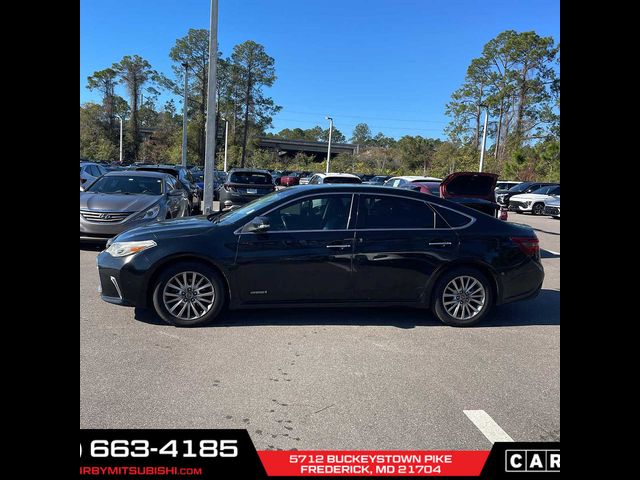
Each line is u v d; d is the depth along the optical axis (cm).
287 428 321
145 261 502
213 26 1294
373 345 477
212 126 1319
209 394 363
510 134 6356
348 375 404
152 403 347
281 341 478
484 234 548
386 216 542
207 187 1327
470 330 537
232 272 508
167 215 973
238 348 456
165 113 7788
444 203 557
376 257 527
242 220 525
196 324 512
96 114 7431
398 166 7694
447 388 386
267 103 7394
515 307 637
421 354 457
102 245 987
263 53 7062
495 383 397
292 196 537
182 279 509
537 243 568
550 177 4578
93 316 537
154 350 444
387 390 379
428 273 538
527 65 6181
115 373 392
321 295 528
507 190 2903
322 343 476
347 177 1546
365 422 331
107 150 6844
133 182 1058
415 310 604
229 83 7038
